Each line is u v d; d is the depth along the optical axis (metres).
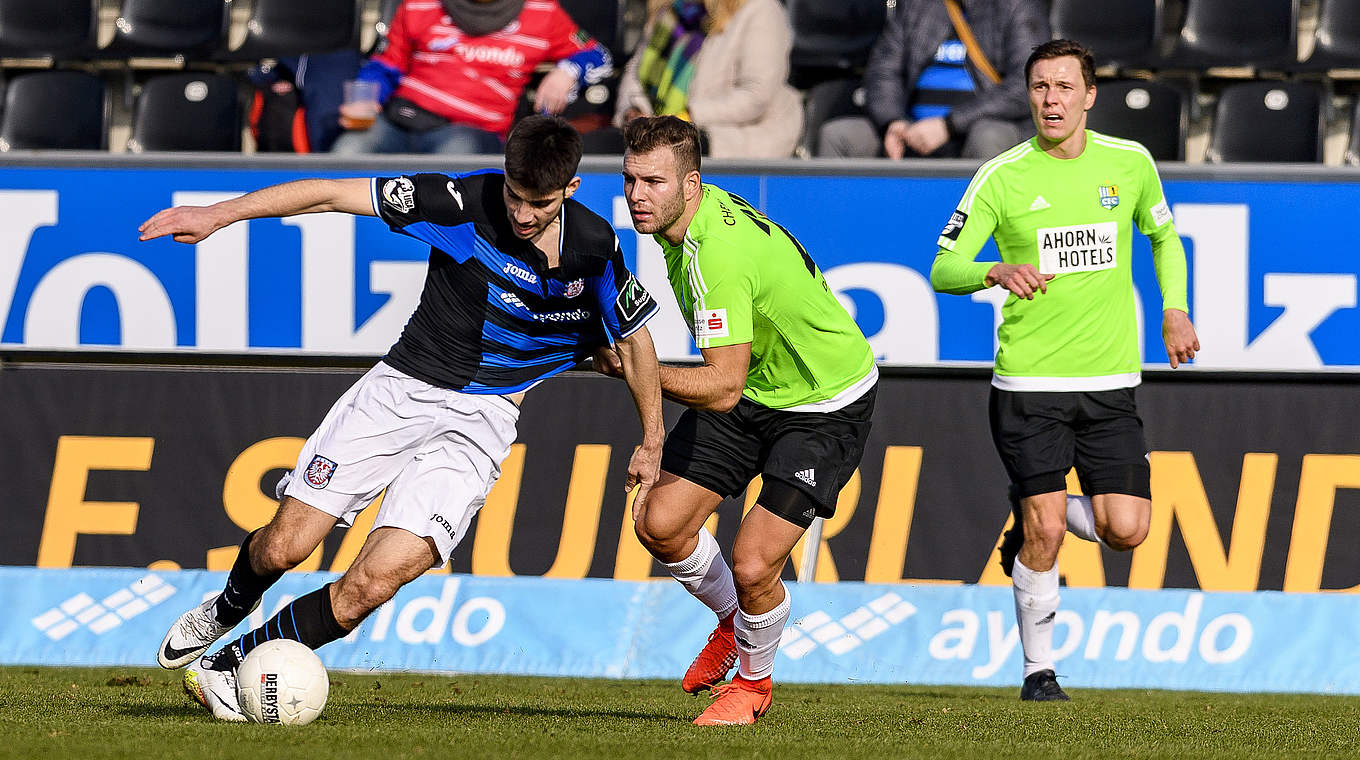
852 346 15.56
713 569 16.34
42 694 17.11
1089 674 22.67
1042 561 19.55
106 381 25.34
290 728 13.02
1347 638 22.62
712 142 27.31
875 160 25.03
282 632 13.60
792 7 31.92
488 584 23.50
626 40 32.88
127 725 13.16
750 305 14.54
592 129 28.88
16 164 25.59
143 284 25.53
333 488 13.47
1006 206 19.22
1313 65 31.11
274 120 28.08
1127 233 19.28
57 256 25.55
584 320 13.60
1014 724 15.86
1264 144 29.39
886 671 22.81
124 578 23.61
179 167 25.48
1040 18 27.64
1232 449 24.28
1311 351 24.53
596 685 21.11
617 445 24.80
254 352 25.42
